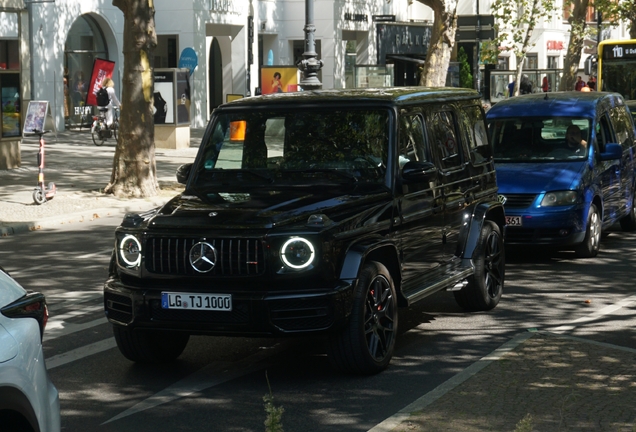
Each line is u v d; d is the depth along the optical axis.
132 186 19.56
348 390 6.93
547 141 13.39
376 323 7.25
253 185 7.85
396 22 51.53
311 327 6.76
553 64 66.94
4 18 29.52
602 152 13.55
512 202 12.42
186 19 40.66
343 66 47.91
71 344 8.49
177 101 30.78
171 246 6.94
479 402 6.25
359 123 8.00
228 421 6.31
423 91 8.80
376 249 7.34
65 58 36.97
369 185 7.71
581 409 6.08
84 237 15.13
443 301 10.16
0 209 17.41
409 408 6.21
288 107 8.22
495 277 9.72
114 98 31.19
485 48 41.44
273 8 47.06
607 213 13.65
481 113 10.05
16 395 4.11
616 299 10.18
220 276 6.82
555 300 10.14
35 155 27.34
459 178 9.09
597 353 7.51
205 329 6.86
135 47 19.42
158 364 7.79
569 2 42.25
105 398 6.88
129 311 7.11
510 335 8.59
